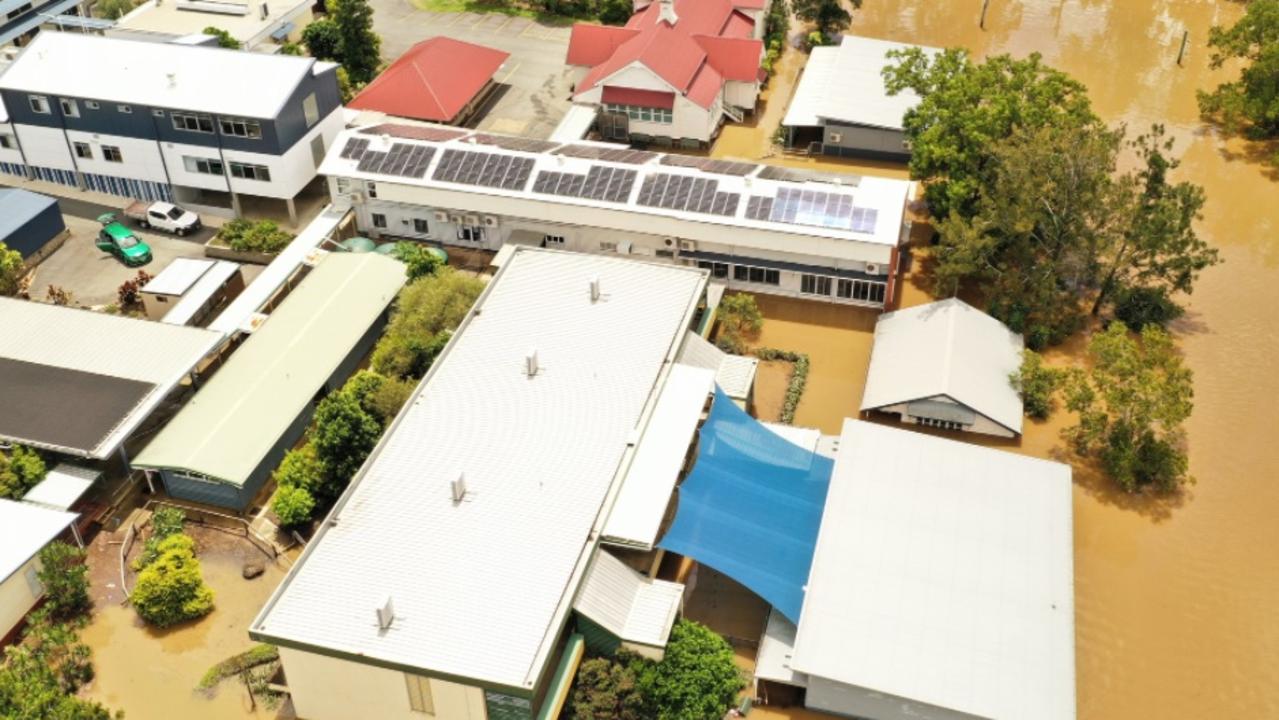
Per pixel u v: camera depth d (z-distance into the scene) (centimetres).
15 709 5025
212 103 8631
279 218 9081
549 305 7050
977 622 5403
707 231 8069
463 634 5103
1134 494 6738
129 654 5834
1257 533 6481
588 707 5191
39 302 7531
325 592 5303
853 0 11819
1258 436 7138
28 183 9462
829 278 8100
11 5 11300
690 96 9906
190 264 8150
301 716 5441
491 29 12281
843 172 9806
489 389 6444
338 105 9362
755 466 6266
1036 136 7500
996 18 12800
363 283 7869
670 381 6562
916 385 7006
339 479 6462
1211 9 13038
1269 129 10381
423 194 8506
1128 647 5847
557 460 5988
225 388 6962
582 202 8238
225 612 6034
